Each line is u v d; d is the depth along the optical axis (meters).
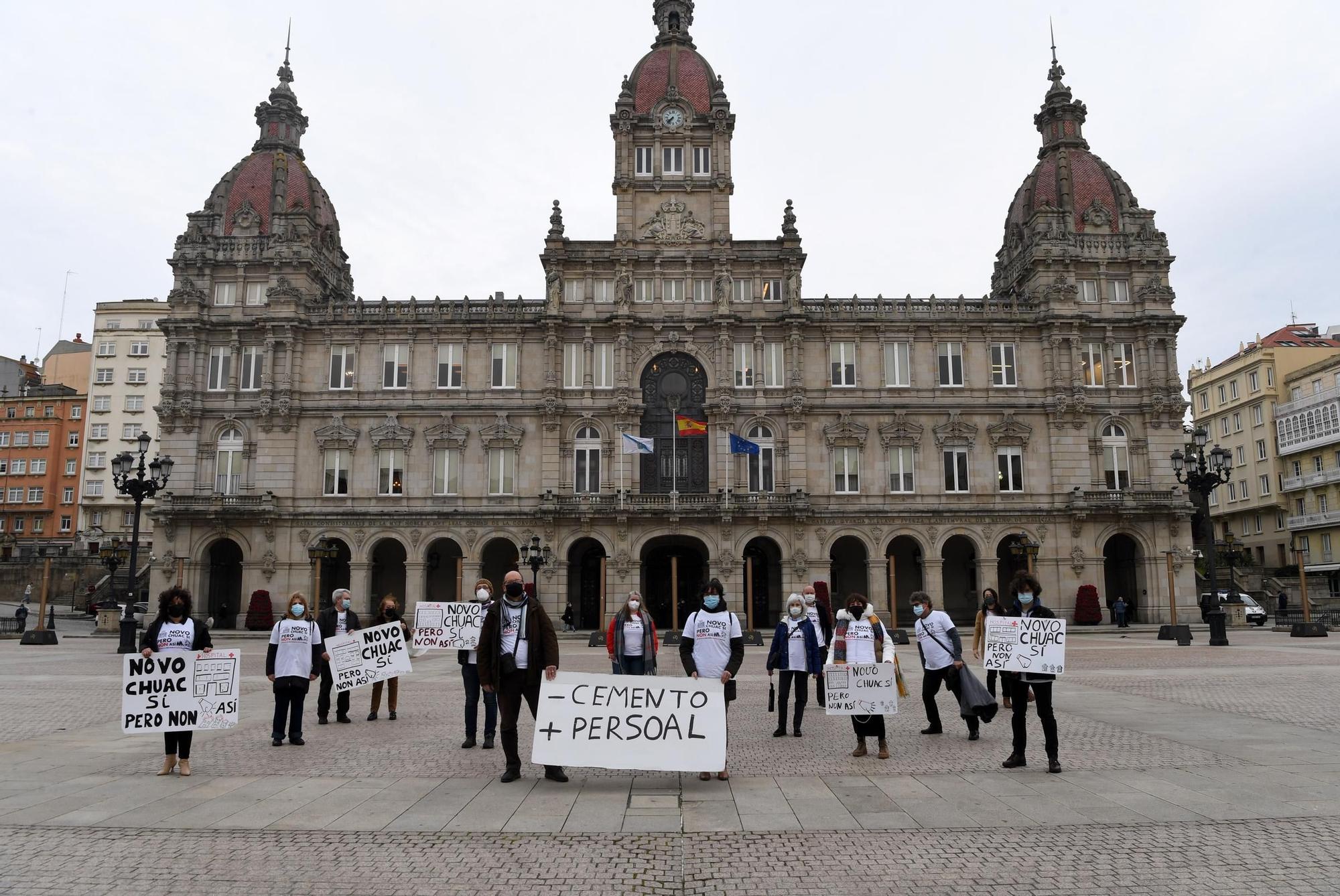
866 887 9.48
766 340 66.00
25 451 108.25
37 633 48.53
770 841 11.12
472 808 12.74
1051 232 66.75
